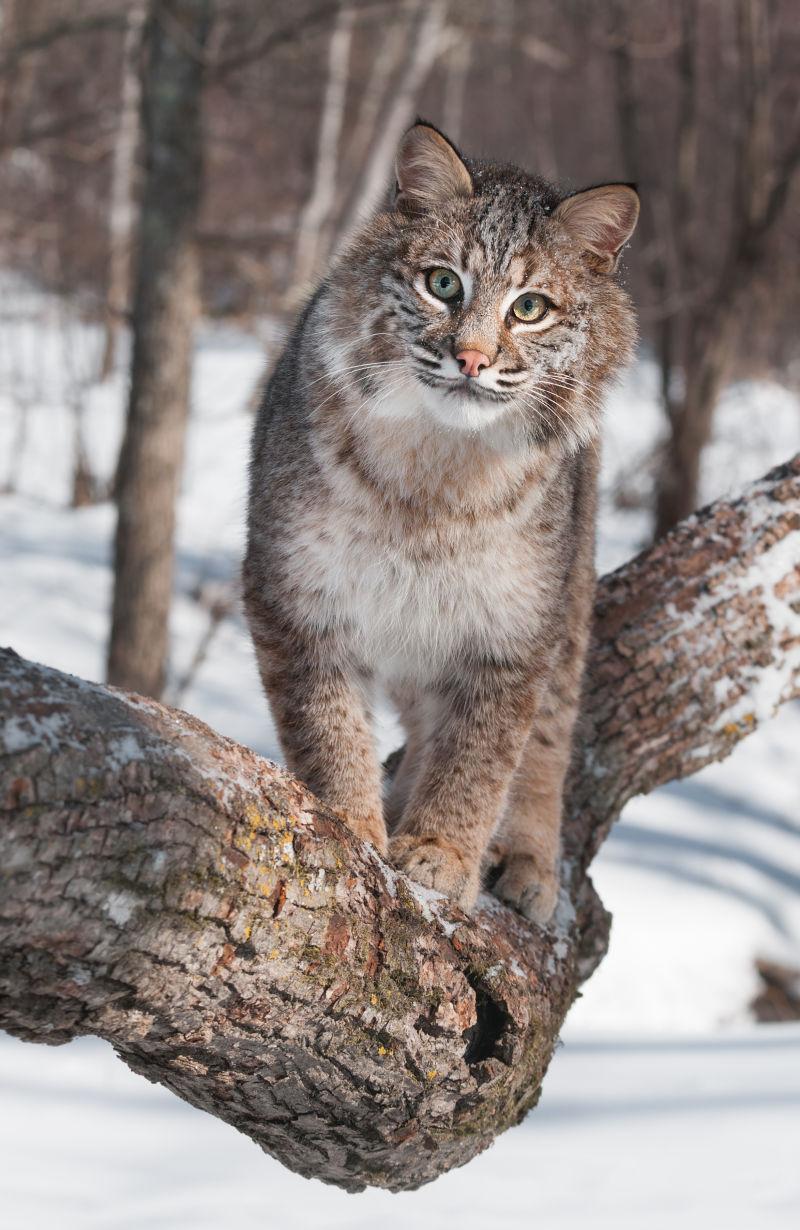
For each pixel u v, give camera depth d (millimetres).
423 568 4855
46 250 24984
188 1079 3305
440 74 31109
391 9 19328
